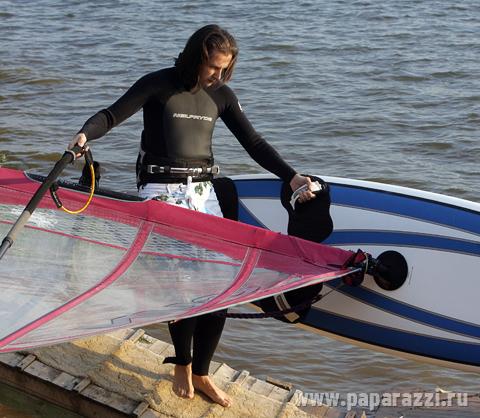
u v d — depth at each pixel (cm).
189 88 455
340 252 464
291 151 1084
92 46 1675
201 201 471
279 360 656
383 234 517
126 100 444
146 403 478
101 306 392
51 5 2117
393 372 642
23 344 345
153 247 450
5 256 439
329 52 1580
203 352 472
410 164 1037
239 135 484
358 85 1369
